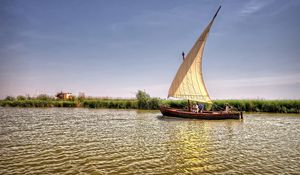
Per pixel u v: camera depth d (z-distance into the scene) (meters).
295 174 11.42
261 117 36.84
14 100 64.88
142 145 17.31
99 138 19.83
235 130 24.41
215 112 35.56
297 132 23.19
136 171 11.77
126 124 28.45
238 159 13.87
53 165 12.61
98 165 12.66
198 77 38.25
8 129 24.36
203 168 12.28
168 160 13.60
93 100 61.38
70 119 33.19
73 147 16.59
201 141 18.80
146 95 52.88
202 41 36.72
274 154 15.00
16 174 11.23
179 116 35.16
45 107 59.06
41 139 19.34
